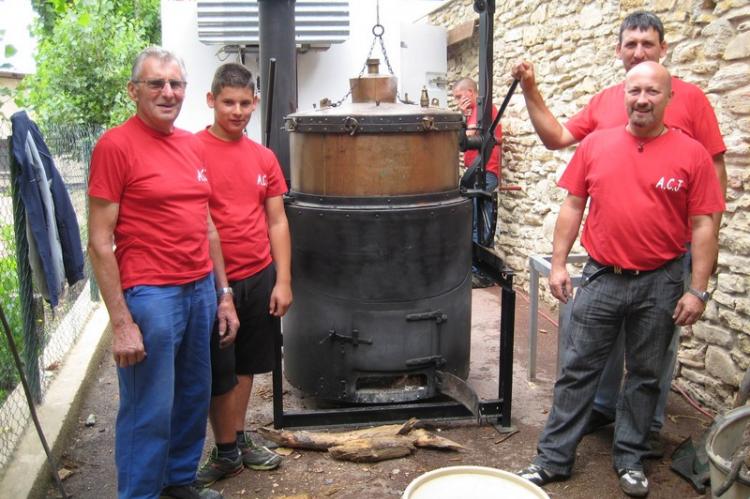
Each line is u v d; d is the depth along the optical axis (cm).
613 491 277
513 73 306
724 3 330
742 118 322
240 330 290
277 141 380
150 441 231
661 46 291
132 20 902
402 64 747
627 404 281
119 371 232
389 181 317
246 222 280
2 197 354
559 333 362
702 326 354
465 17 739
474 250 364
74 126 514
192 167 235
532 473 279
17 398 325
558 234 282
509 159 616
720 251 339
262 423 338
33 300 330
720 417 238
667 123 281
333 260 322
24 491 257
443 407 334
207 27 559
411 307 325
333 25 572
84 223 539
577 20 484
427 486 216
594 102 308
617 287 265
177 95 223
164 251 228
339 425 328
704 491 275
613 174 260
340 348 329
